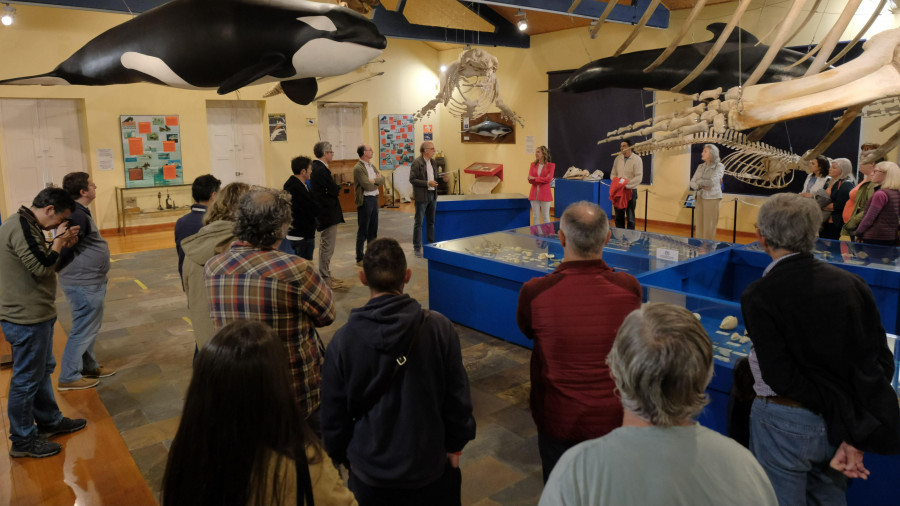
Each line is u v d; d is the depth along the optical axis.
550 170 8.45
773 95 2.87
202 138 10.70
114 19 9.68
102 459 3.17
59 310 5.87
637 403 1.08
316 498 1.22
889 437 1.67
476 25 11.38
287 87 4.01
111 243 9.28
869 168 5.33
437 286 5.24
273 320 2.13
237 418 1.12
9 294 3.01
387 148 13.05
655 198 10.21
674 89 3.42
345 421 1.84
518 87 12.20
